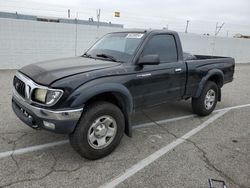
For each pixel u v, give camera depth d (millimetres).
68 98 2828
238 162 3361
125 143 3818
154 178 2920
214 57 5973
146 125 4652
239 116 5406
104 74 3191
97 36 12562
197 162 3318
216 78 5477
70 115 2854
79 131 3012
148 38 3889
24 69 3502
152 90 3922
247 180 2949
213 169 3158
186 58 5297
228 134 4352
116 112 3322
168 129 4484
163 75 4035
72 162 3193
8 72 9734
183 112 5527
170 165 3217
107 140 3350
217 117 5285
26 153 3363
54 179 2812
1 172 2889
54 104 2803
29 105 2998
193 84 4750
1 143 3609
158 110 5617
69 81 2871
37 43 10953
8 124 4320
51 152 3430
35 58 11094
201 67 4848
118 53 3863
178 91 4457
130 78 3484
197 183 2852
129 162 3260
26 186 2658
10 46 10336
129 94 3473
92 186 2725
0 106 5309
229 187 2801
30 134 3957
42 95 2871
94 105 3135
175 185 2801
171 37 4336
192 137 4160
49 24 11047
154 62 3475
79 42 12117
